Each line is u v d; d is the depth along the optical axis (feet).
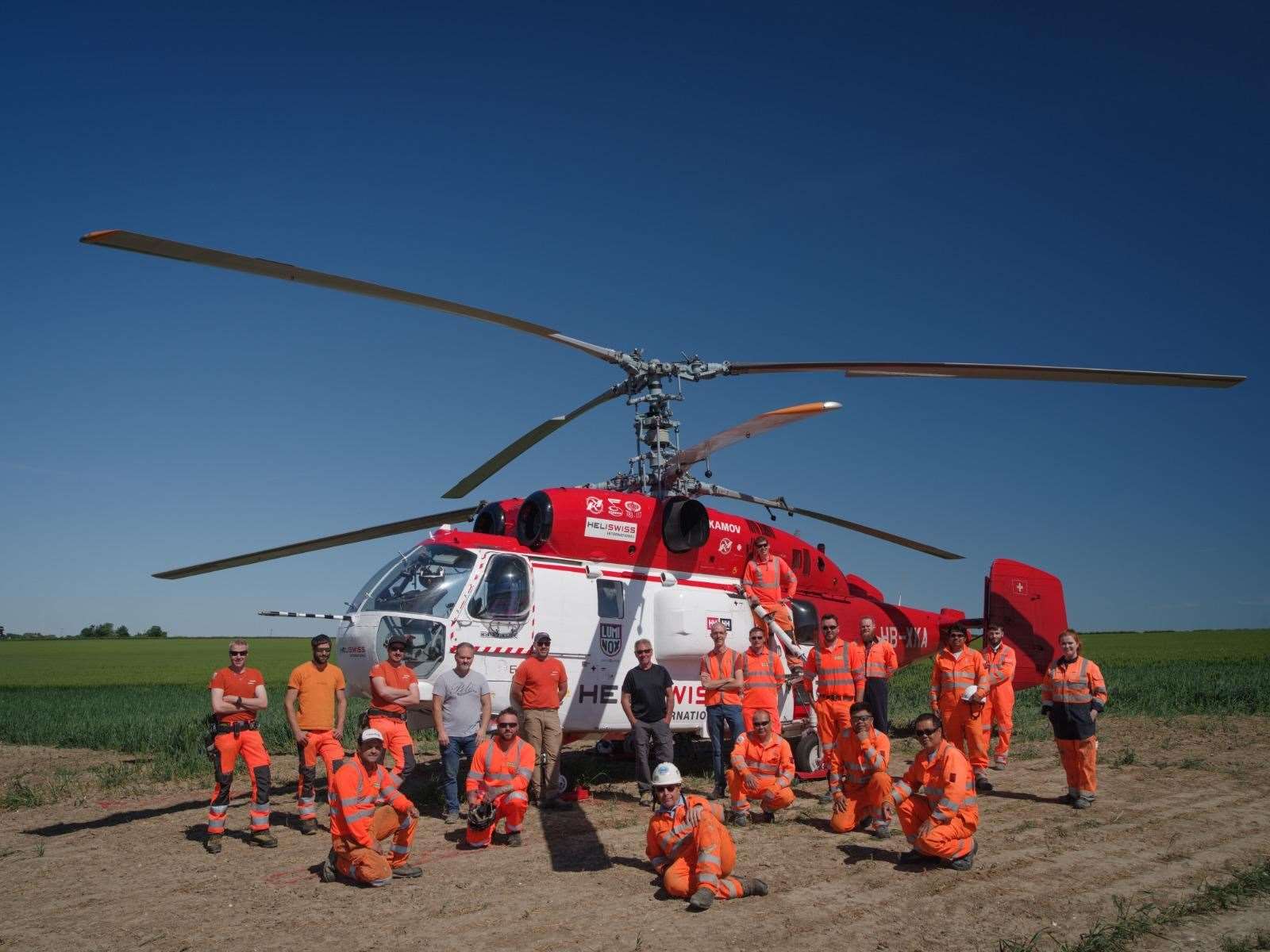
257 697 24.20
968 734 30.12
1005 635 43.01
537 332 26.55
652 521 33.22
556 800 28.07
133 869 21.74
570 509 31.42
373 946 15.92
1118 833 23.31
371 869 19.56
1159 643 198.39
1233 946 14.74
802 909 17.62
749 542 35.99
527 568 30.14
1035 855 21.29
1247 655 139.03
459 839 24.22
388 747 25.61
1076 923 16.48
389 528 32.96
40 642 342.03
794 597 37.83
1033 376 25.86
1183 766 33.19
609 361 29.22
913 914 17.20
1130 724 46.50
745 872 20.36
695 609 32.68
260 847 23.77
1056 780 31.53
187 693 94.68
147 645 301.84
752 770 25.43
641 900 18.42
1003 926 16.39
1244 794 28.22
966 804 20.29
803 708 34.60
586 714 30.78
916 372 27.22
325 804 29.76
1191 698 56.18
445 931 16.63
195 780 35.73
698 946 15.62
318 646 25.71
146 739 47.09
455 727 26.61
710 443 30.25
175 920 17.61
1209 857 20.80
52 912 18.38
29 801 30.94
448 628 28.12
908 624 43.24
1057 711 26.91
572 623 30.71
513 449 31.91
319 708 25.45
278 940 16.34
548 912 17.74
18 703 79.36
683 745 40.73
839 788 26.61
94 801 31.35
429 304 23.35
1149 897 17.78
